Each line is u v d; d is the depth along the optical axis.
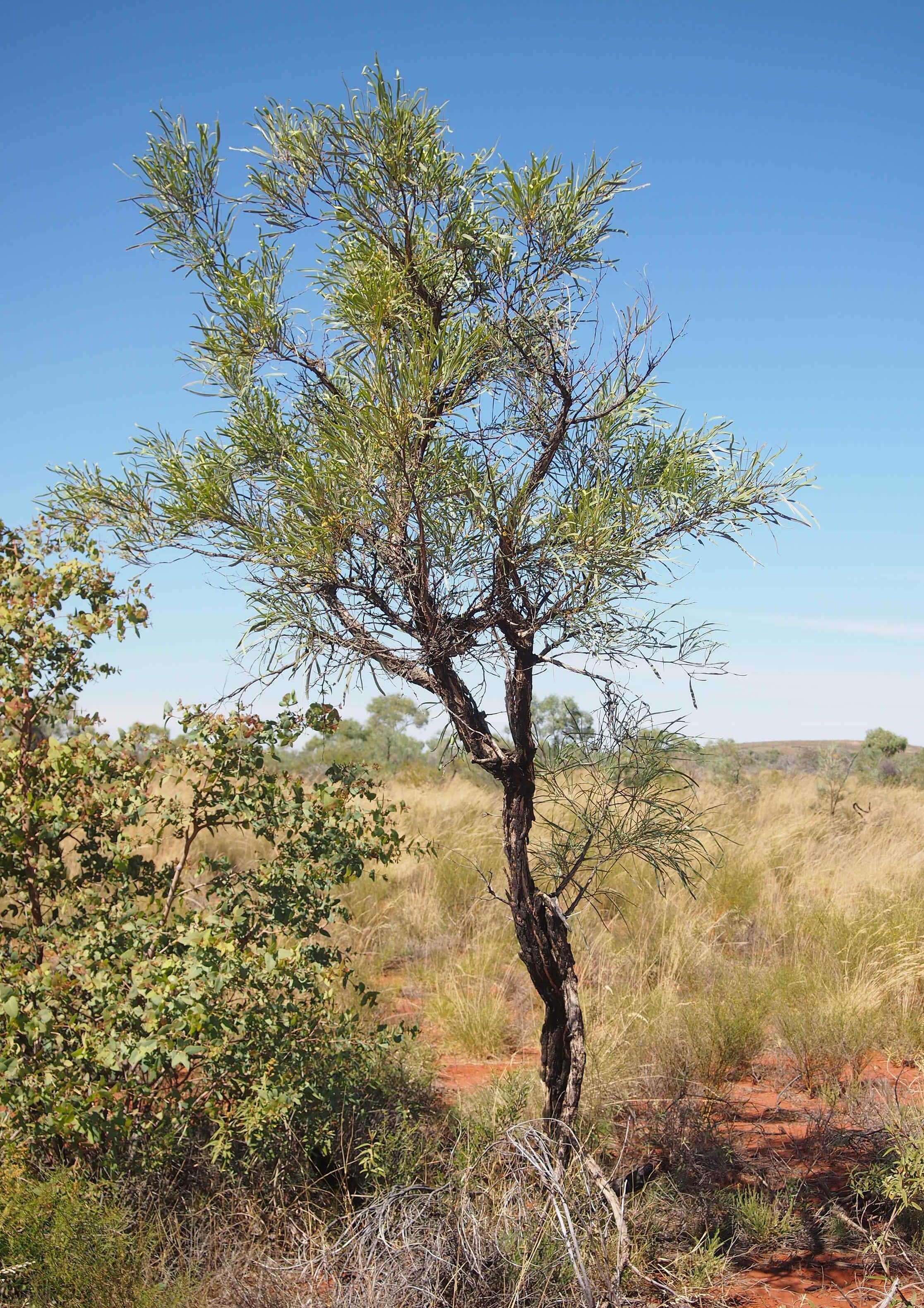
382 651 2.62
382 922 7.49
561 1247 2.62
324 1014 3.22
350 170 2.51
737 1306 2.72
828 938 6.46
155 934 2.90
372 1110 3.50
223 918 2.98
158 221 2.58
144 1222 2.75
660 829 3.16
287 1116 3.05
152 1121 3.00
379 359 2.25
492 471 2.46
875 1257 2.98
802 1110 4.29
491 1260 2.61
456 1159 3.20
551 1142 2.87
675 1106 3.81
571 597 2.51
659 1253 2.92
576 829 3.42
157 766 3.18
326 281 2.56
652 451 2.59
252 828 3.26
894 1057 4.98
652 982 6.00
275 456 2.53
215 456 2.50
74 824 3.11
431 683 2.69
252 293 2.45
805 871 8.63
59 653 3.18
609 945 6.32
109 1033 2.72
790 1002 5.38
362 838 3.34
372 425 2.26
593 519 2.30
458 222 2.52
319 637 2.48
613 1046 4.65
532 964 2.97
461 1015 5.30
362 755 15.93
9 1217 2.52
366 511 2.35
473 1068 4.92
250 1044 2.98
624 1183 3.18
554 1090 3.02
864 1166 3.56
